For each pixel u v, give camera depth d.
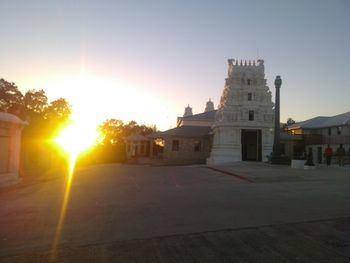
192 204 11.80
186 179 21.00
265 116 38.69
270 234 7.80
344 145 46.03
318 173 22.14
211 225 8.69
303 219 9.14
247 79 39.56
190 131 47.00
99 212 10.88
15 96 42.44
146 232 8.22
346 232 7.89
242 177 20.44
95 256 6.65
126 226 8.86
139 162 46.19
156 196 13.98
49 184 20.88
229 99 39.06
